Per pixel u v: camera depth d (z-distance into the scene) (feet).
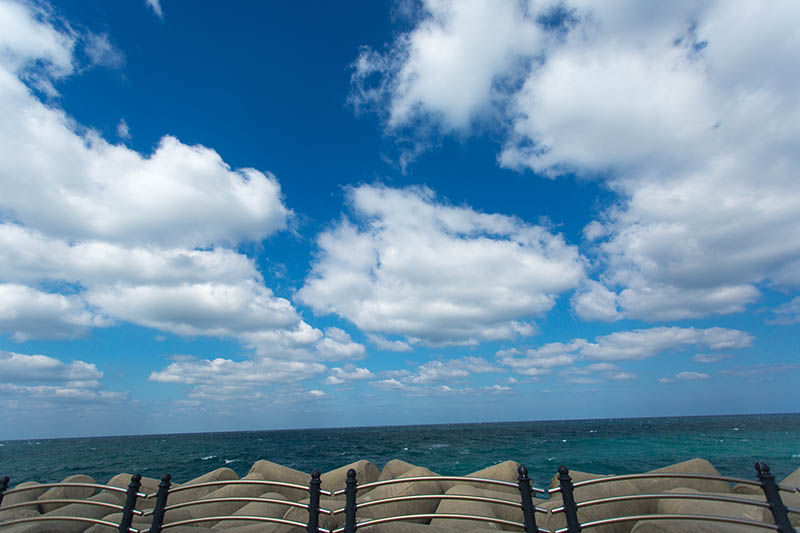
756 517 23.43
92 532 22.85
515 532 24.56
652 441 181.47
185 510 32.14
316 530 16.42
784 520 13.92
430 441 230.68
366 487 16.94
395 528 19.12
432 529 19.43
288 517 25.95
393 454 148.56
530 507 15.52
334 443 244.63
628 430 294.66
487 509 26.21
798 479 28.48
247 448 216.13
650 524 17.85
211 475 38.86
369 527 19.03
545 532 15.15
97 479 107.65
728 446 150.71
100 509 29.99
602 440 197.16
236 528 23.62
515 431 338.13
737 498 14.61
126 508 18.06
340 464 124.67
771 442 164.04
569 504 15.42
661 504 26.32
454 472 98.37
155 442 359.05
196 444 284.82
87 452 234.38
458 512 26.37
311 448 199.52
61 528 21.59
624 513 25.21
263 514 28.25
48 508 32.73
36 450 274.57
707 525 16.78
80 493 36.99
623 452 137.49
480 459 123.03
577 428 371.35
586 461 112.98
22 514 30.22
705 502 24.13
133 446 296.51
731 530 16.30
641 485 32.22
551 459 119.14
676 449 142.82
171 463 142.61
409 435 327.47
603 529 23.15
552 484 31.07
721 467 97.86
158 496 18.03
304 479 39.42
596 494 26.30
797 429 262.88
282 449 200.23
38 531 20.39
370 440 266.16
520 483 15.94
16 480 110.11
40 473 125.18
